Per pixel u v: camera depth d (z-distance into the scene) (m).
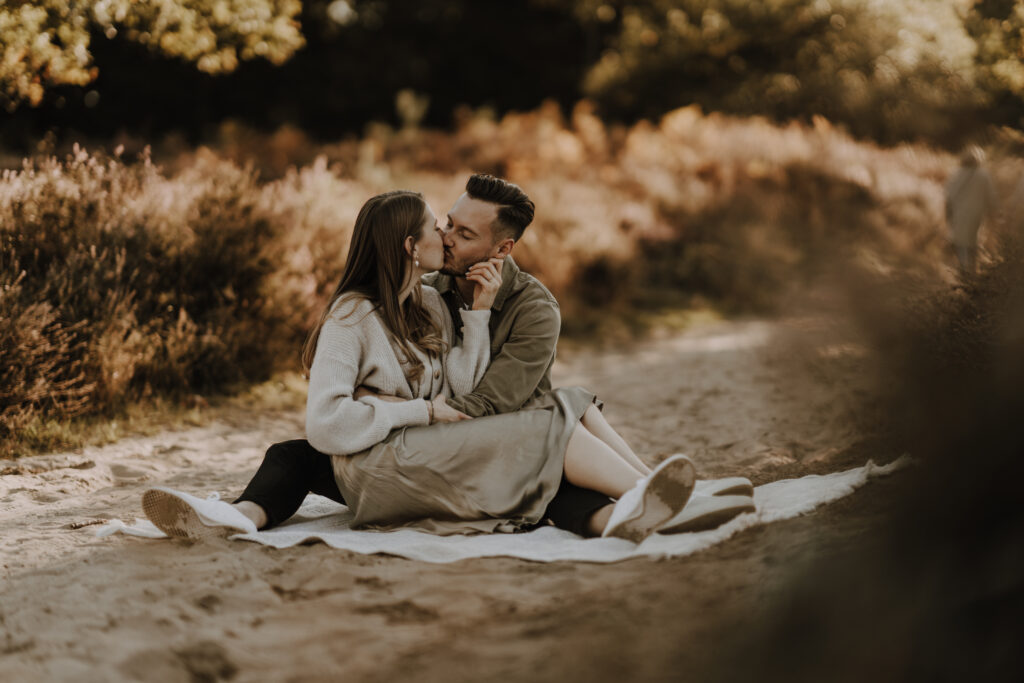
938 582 2.14
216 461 4.89
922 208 7.75
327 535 3.06
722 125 18.19
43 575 2.88
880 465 3.71
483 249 3.30
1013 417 2.41
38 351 5.27
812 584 2.28
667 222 14.29
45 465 4.52
